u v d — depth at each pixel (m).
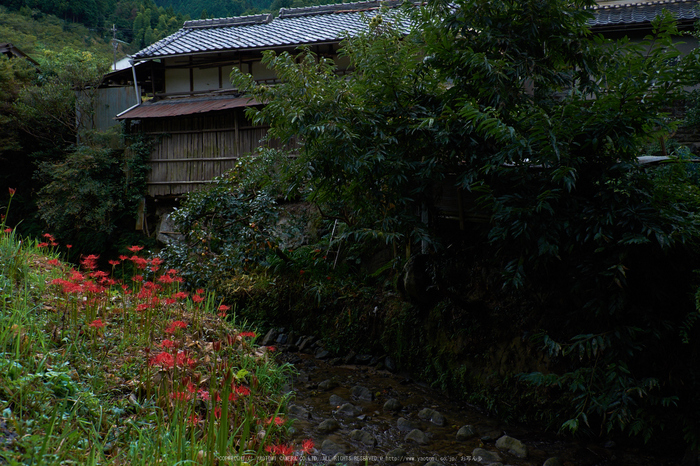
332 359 6.95
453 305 6.04
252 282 8.55
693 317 3.96
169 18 47.34
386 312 6.94
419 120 5.04
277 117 5.38
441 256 6.23
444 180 5.42
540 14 4.60
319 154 5.19
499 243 4.92
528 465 4.06
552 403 4.81
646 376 4.32
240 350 4.39
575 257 4.55
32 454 2.08
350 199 6.06
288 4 33.69
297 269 8.41
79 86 14.85
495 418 5.11
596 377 4.38
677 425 4.17
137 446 2.34
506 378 5.22
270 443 2.85
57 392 2.76
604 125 4.04
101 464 2.24
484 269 5.82
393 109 5.15
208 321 4.80
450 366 5.81
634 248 4.18
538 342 5.01
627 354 4.25
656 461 4.18
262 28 14.02
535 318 5.21
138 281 4.79
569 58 4.85
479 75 4.60
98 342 3.61
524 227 4.15
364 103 5.22
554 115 4.32
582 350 4.25
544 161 4.11
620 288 4.24
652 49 4.21
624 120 3.95
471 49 4.49
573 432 4.24
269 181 8.16
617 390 4.16
